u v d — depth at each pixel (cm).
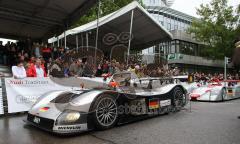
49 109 461
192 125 508
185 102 702
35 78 703
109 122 482
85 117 441
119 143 391
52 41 1577
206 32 2745
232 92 1058
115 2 2038
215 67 3606
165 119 574
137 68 710
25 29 1338
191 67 3158
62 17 1155
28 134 443
